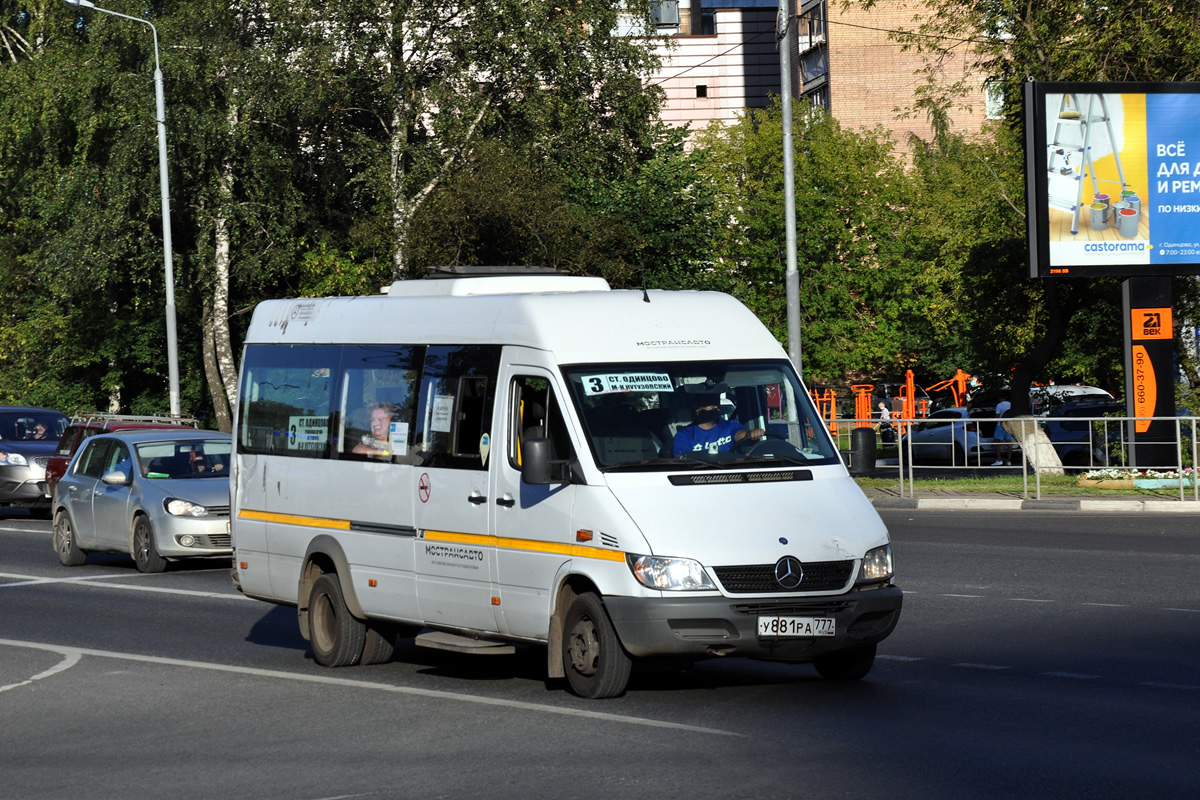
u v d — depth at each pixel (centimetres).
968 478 3769
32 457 3856
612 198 5034
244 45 5362
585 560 1295
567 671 1336
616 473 1307
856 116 9231
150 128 5188
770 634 1250
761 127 7000
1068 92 3697
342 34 5072
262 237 5575
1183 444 3541
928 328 7000
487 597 1413
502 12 4938
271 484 1727
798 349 4059
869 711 1263
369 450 1580
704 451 1348
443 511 1465
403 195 4994
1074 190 3706
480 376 1448
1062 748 1104
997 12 4188
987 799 955
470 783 1034
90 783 1075
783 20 4053
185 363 6228
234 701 1406
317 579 1648
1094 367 4731
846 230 6819
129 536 2633
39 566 2770
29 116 5828
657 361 1395
